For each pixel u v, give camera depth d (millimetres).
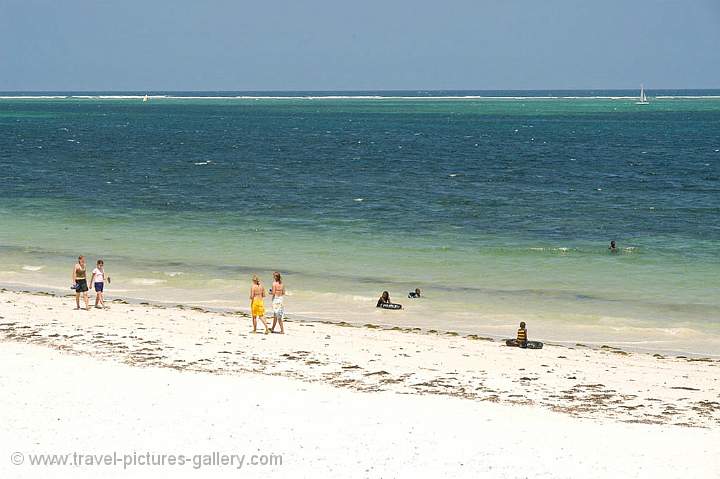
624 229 74312
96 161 145375
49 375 28438
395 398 27422
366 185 110062
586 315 44625
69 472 20016
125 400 25719
